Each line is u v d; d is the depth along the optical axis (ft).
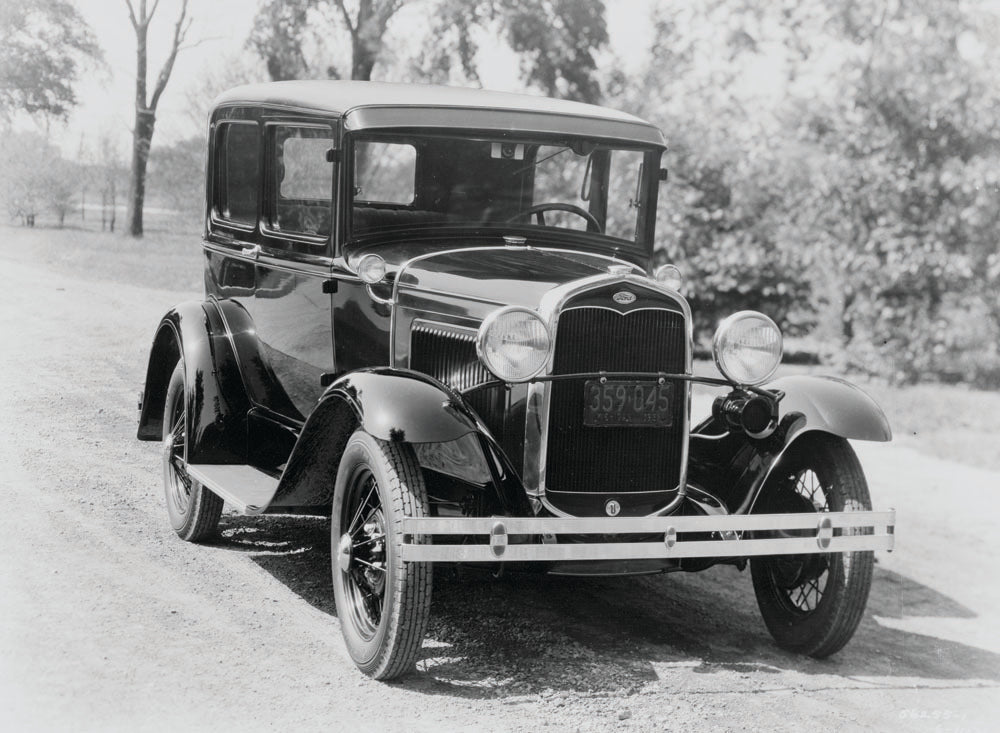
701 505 13.43
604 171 16.56
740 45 35.55
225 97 18.57
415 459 12.21
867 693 12.84
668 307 13.14
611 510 12.98
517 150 15.61
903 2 34.17
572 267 14.14
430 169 15.28
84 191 63.98
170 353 18.69
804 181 35.40
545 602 15.74
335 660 12.85
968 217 33.45
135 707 11.13
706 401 28.58
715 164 36.04
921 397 33.42
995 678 13.66
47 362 30.68
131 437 23.54
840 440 13.85
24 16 56.34
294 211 16.17
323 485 14.20
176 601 14.40
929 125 34.50
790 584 14.32
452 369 13.41
